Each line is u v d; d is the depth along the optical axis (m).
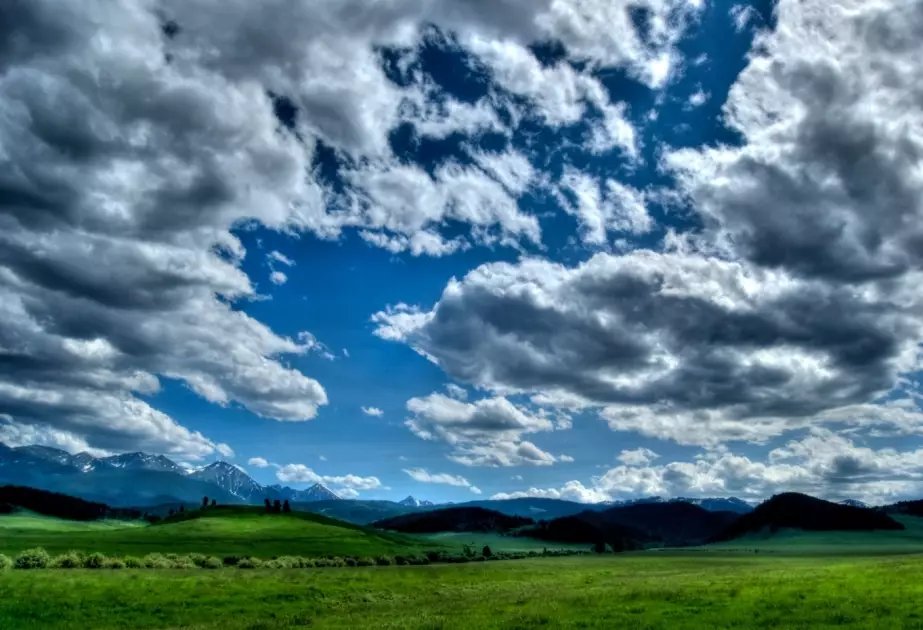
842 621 32.06
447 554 180.50
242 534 194.88
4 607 44.09
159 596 51.38
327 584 66.44
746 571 81.69
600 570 106.19
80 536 168.12
